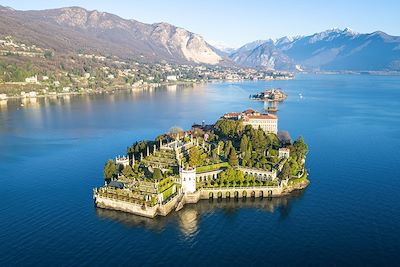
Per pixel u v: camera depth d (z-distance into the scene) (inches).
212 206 6884.8
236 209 6752.0
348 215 6476.4
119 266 5022.1
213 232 5920.3
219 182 7431.1
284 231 5944.9
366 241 5625.0
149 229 5984.3
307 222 6235.2
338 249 5428.2
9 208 6668.3
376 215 6461.6
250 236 5802.2
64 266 4987.7
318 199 7150.6
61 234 5777.6
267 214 6535.4
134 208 6441.9
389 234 5826.8
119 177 7308.1
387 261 5147.6
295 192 7504.9
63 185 7780.5
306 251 5388.8
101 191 6811.0
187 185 7052.2
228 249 5447.8
